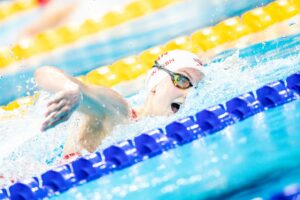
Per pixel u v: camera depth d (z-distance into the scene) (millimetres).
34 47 18578
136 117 10133
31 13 20828
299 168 6094
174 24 17844
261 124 8695
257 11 16828
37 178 8867
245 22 16688
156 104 10125
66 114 7793
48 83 8469
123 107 9984
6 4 22000
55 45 18547
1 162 10008
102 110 9570
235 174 6559
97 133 9805
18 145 10484
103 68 16734
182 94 10172
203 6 18219
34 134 10656
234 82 11391
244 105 9695
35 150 10281
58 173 8578
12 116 12742
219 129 9227
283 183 5867
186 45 16609
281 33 15438
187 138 9109
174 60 10422
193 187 6570
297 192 5555
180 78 10188
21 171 9711
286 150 6836
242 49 15156
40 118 11352
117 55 17203
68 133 10359
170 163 7961
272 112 9328
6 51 18672
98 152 8984
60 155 10094
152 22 18328
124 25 18625
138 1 19281
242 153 7305
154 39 17406
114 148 8922
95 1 20094
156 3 18953
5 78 17203
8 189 8805
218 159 7379
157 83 10305
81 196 7746
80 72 16922
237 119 9516
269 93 9945
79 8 19984
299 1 16812
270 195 5715
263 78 11516
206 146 8344
